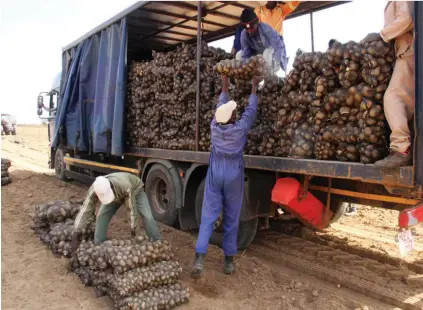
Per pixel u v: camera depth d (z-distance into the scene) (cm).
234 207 471
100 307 395
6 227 645
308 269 484
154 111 704
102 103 810
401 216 374
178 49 655
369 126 368
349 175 380
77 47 954
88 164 947
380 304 404
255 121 525
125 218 704
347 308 387
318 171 413
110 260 401
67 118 955
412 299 398
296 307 393
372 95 369
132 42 989
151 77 711
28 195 876
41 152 2123
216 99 582
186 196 632
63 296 416
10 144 2617
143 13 769
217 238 573
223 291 427
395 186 360
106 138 791
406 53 349
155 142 711
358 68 383
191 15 783
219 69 504
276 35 558
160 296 388
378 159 366
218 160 471
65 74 1024
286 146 463
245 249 565
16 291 422
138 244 426
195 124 615
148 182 719
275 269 488
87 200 476
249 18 541
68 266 479
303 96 436
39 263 497
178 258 522
